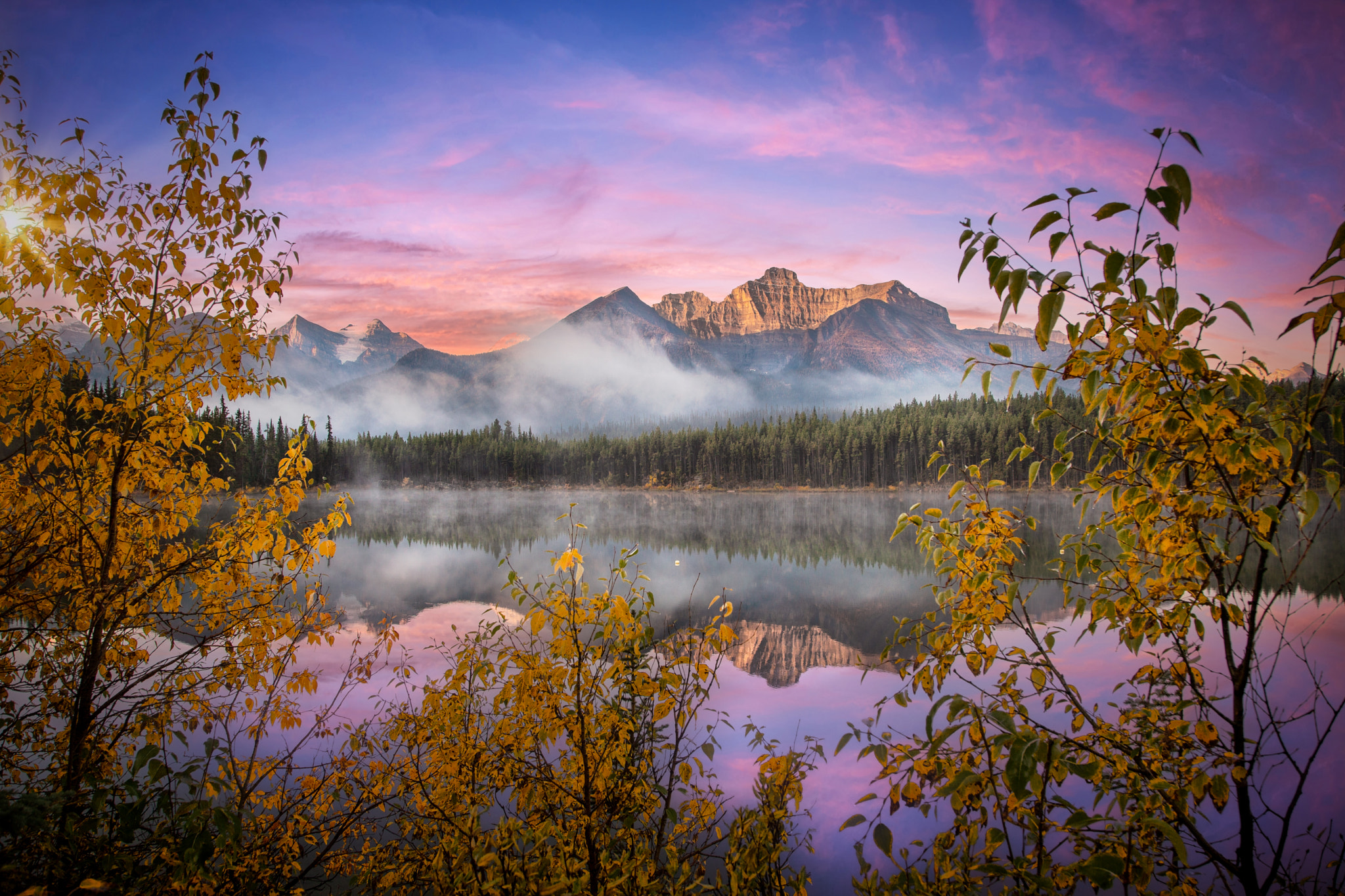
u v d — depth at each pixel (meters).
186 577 3.97
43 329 3.52
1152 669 2.74
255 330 3.95
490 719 3.73
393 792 4.12
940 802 6.85
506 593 27.73
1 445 3.37
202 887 2.74
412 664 10.77
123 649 3.85
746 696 12.37
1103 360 2.24
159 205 3.70
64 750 3.50
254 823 3.43
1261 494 2.38
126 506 3.86
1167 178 1.90
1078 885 2.96
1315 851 4.32
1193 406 2.21
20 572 3.19
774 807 3.29
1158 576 2.56
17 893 2.13
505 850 3.15
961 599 2.85
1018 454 2.68
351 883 4.17
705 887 3.10
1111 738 2.51
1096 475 2.54
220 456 4.08
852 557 46.62
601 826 3.11
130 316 3.62
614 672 3.23
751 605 27.41
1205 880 3.29
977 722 2.28
